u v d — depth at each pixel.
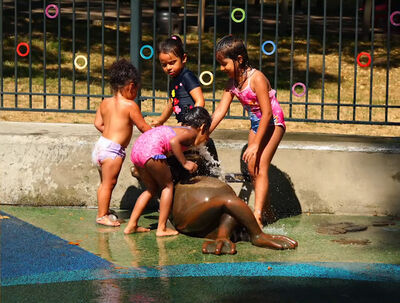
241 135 7.37
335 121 7.54
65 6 21.84
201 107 6.11
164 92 14.12
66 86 14.08
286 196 6.91
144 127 6.35
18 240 5.91
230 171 6.93
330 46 18.98
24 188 7.09
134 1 7.64
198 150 6.62
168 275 5.04
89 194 7.07
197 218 5.95
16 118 11.20
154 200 7.13
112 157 6.34
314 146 6.88
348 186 6.88
